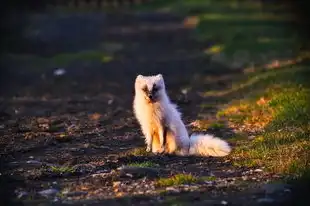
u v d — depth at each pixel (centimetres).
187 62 3012
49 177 1123
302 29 3531
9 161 1270
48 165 1220
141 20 4738
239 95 2039
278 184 1022
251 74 2412
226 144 1275
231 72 2689
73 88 2439
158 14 5081
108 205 949
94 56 3212
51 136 1516
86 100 2150
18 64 3012
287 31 3531
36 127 1648
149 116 1274
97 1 5559
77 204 959
